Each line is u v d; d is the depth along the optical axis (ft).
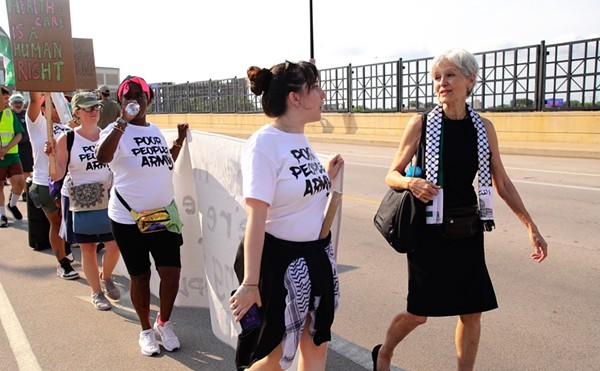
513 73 56.70
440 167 8.69
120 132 10.69
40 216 19.74
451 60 8.55
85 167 13.46
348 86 76.18
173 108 119.24
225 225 10.61
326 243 7.88
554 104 53.88
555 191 28.37
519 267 16.34
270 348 7.32
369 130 72.79
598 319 12.57
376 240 20.27
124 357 11.35
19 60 13.44
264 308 7.31
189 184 12.32
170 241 11.46
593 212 23.26
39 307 14.23
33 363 11.10
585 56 50.88
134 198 11.10
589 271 15.81
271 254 7.39
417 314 8.98
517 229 20.83
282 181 7.27
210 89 105.91
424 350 11.37
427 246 8.82
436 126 8.79
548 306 13.39
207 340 12.14
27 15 13.52
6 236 22.22
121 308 14.19
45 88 13.60
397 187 8.91
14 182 25.07
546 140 54.19
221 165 10.62
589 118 50.88
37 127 16.48
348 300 14.26
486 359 10.85
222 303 11.00
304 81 7.30
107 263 14.39
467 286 8.87
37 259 18.80
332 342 11.84
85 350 11.69
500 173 9.27
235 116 98.53
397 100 69.36
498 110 58.75
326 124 79.05
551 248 18.17
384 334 12.25
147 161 11.15
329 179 7.93
